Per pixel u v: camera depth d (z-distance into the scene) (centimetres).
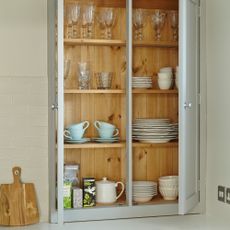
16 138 307
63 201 293
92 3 324
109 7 332
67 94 325
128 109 313
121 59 334
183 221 305
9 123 307
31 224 301
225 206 308
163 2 331
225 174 308
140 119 330
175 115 344
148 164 341
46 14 311
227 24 306
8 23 306
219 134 314
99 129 319
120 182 328
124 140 332
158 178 342
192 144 307
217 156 317
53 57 307
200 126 328
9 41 306
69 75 325
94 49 330
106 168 332
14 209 301
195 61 313
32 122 309
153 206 317
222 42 311
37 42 309
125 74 333
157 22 331
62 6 277
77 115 327
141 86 323
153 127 323
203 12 328
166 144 324
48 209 310
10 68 306
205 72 329
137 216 314
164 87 327
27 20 308
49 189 308
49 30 306
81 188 321
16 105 307
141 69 340
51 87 307
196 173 319
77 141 310
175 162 344
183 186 289
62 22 278
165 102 343
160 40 338
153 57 342
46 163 311
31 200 304
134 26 329
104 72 323
